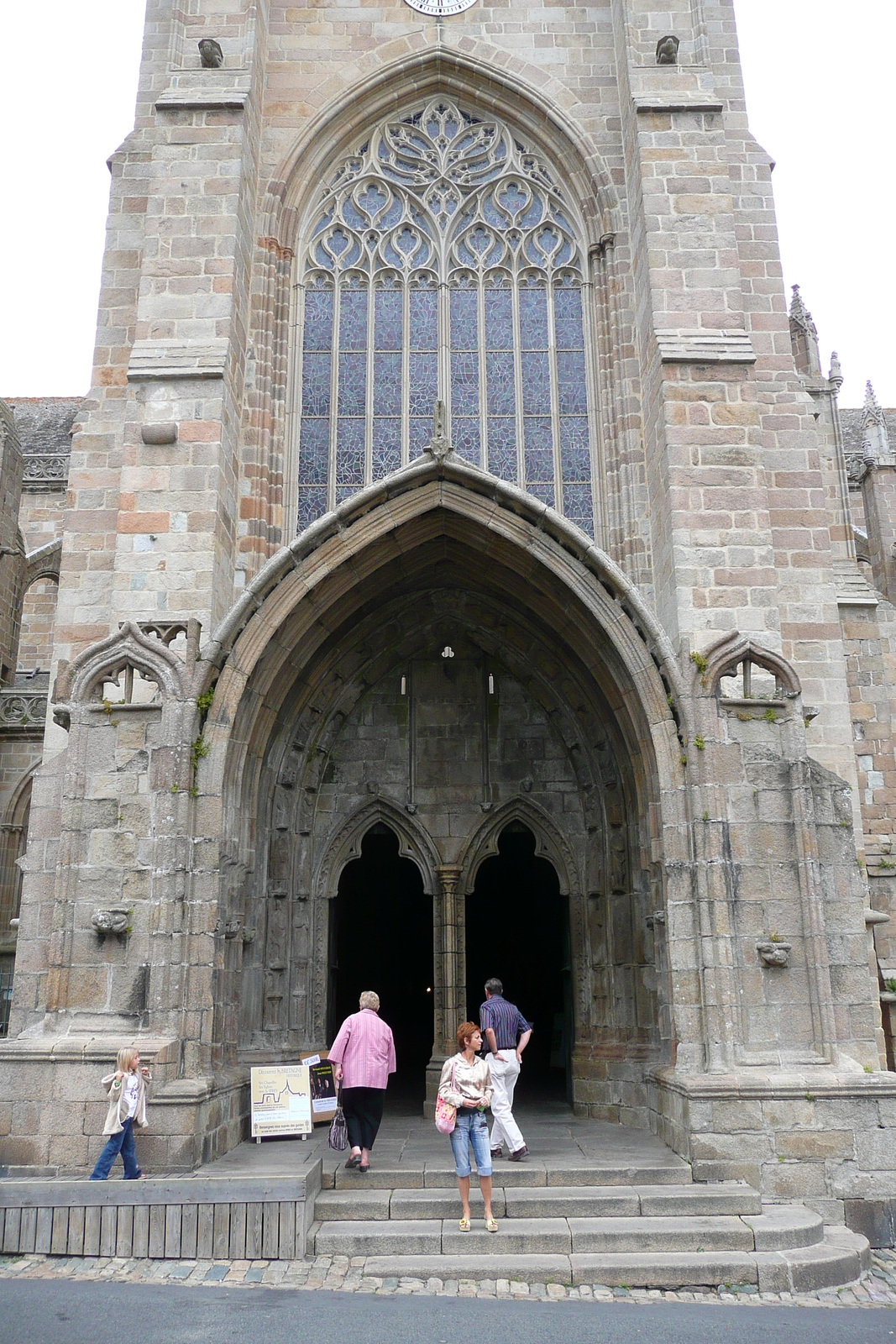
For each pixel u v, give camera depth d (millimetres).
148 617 15656
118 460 17812
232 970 14773
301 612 15758
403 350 19688
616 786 17469
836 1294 10195
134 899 13281
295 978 17359
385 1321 8836
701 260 17469
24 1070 12430
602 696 17094
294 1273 10180
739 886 13477
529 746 18625
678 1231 10859
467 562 17500
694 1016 13289
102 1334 8359
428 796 18422
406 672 19125
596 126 20141
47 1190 10836
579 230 20297
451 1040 17234
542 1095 19078
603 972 17141
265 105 20188
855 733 21844
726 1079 12594
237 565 17719
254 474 18094
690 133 18188
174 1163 12008
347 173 20719
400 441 19344
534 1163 12555
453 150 20797
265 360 18703
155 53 19984
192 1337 8312
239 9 19500
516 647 18719
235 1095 14164
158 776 13617
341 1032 12727
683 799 14000
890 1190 12250
